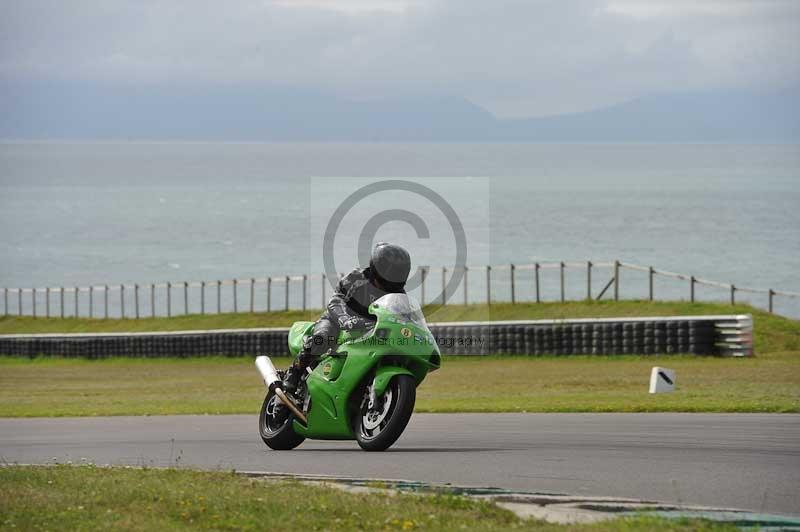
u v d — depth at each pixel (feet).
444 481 73.46
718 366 211.41
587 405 132.77
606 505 62.59
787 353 241.96
